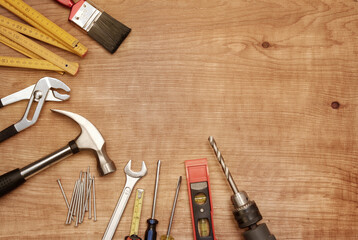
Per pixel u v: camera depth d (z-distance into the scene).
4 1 1.64
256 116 1.62
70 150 1.51
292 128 1.62
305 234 1.55
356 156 1.60
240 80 1.65
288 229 1.55
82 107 1.61
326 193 1.58
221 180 1.57
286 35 1.68
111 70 1.64
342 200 1.57
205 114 1.62
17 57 1.62
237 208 1.44
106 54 1.64
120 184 1.57
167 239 1.49
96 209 1.55
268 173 1.58
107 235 1.51
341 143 1.61
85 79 1.63
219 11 1.69
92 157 1.58
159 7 1.68
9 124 1.59
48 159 1.49
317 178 1.58
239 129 1.61
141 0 1.68
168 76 1.64
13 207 1.54
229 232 1.54
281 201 1.57
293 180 1.58
